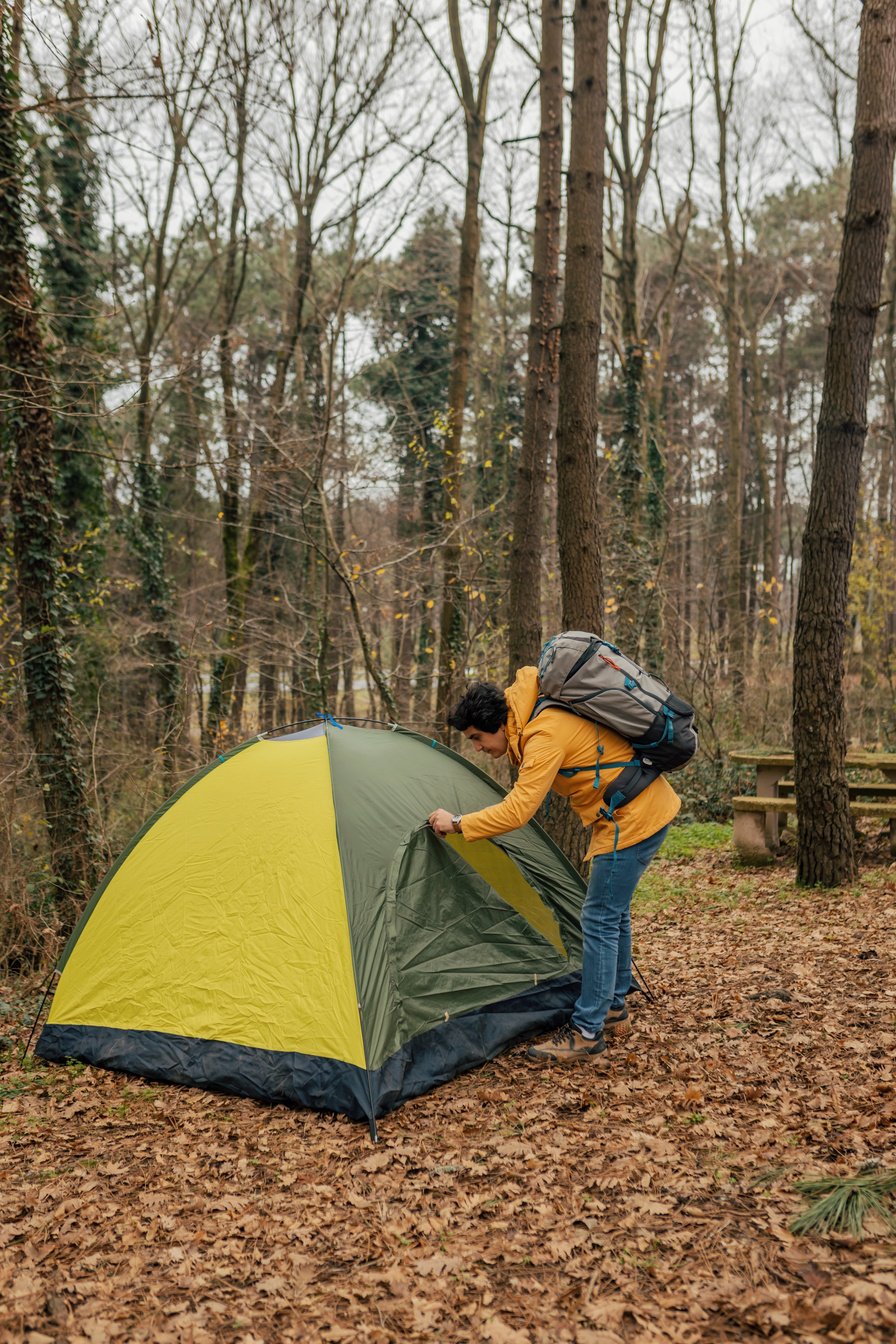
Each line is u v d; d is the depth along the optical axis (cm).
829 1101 364
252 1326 256
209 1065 427
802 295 3494
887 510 2503
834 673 726
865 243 667
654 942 650
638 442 1531
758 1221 281
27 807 842
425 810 473
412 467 1833
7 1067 479
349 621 1627
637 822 415
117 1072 451
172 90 745
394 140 1680
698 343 3603
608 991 431
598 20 679
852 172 670
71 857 810
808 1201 288
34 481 821
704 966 573
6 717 949
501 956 467
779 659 1595
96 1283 280
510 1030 451
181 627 1627
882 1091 367
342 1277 279
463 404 1283
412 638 1647
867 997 482
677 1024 471
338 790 458
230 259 1812
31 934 744
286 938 432
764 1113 362
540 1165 336
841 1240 264
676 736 408
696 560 2673
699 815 1138
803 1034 439
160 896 475
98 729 1106
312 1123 388
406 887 444
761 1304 240
